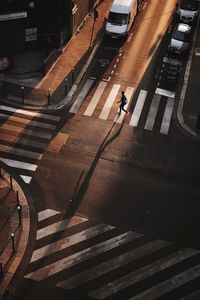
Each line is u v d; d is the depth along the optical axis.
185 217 23.75
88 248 21.56
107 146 27.70
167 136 29.09
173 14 44.12
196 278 20.56
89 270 20.55
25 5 33.44
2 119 29.03
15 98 31.09
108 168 26.16
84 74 34.31
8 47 34.72
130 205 24.08
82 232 22.33
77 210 23.45
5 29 33.53
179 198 24.81
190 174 26.48
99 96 32.12
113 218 23.25
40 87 32.41
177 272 20.75
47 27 35.19
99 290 19.73
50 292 19.50
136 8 41.84
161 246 21.98
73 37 38.53
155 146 28.17
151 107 31.52
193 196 25.05
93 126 29.20
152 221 23.33
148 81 34.22
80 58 36.12
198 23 43.91
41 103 30.86
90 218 23.11
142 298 19.55
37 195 24.02
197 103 32.41
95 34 39.50
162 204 24.36
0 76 33.06
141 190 25.02
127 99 32.06
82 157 26.70
